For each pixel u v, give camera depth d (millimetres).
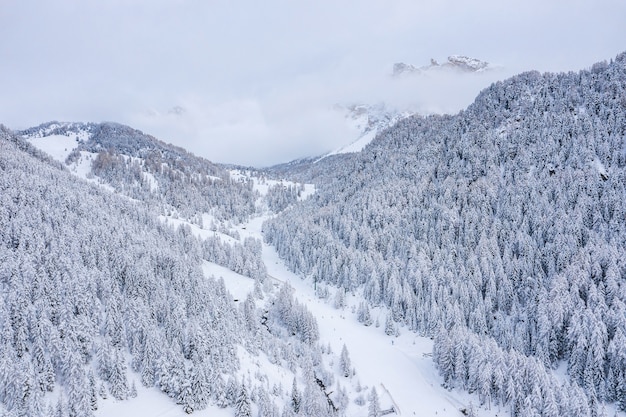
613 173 166125
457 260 153250
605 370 100438
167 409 82812
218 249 177125
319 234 195750
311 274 178875
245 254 178750
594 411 87250
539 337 112000
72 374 76000
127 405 81312
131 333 91625
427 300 140000
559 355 110938
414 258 157750
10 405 70625
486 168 199250
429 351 126062
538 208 162500
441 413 98812
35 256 102125
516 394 92688
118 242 121125
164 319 99375
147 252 121812
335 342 130125
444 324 129625
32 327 81812
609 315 106062
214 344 95250
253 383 94625
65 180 176375
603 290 118750
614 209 151000
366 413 99062
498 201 177750
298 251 189750
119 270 109625
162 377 85688
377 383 110750
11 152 183000
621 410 92625
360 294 160000
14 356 75938
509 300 134500
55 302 89938
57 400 75250
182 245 163875
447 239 164375
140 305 95875
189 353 92438
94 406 76938
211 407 85938
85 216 137375
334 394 104938
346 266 167375
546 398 86812
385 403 102250
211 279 130250
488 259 146625
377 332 140000
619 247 135500
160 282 110688
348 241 190500
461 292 136125
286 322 133500
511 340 115250
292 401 94062
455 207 179125
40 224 117000
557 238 141750
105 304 97312
